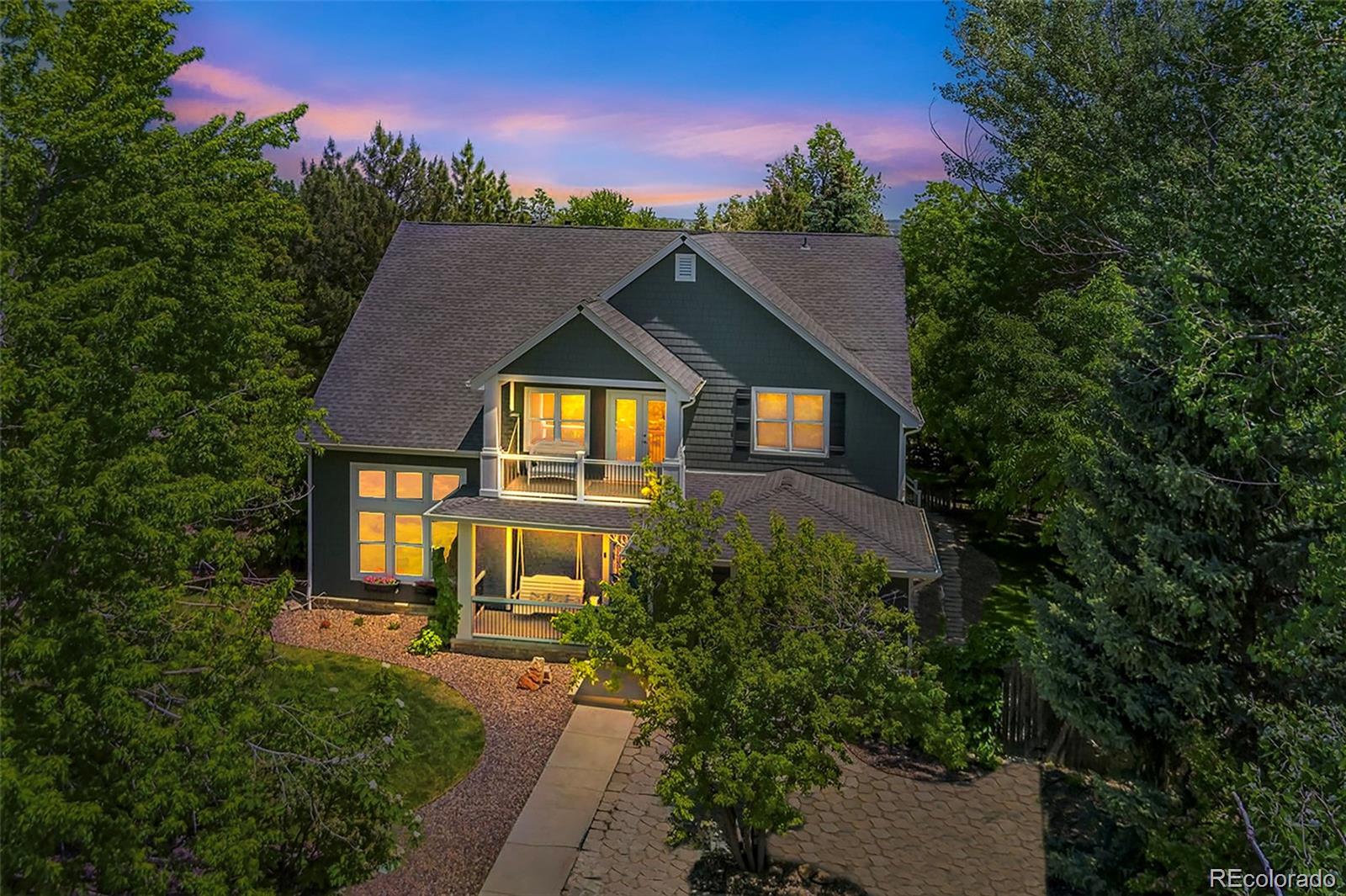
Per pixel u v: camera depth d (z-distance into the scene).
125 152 13.81
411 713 19.11
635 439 23.77
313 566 24.88
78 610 11.08
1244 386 12.52
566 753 17.66
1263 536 13.30
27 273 12.70
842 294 27.25
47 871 9.66
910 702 13.12
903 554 19.61
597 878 14.01
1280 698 12.82
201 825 11.73
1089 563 14.23
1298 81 15.88
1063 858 13.31
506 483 23.05
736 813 14.26
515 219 44.00
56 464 10.84
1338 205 12.44
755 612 13.56
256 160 17.44
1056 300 23.69
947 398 31.00
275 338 17.27
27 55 13.55
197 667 12.04
